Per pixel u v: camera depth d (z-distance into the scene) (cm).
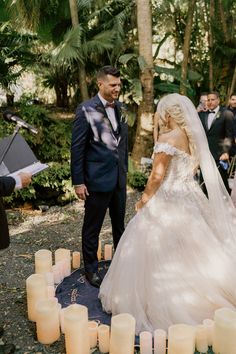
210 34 835
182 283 262
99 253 373
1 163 254
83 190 315
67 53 632
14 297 310
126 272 272
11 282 335
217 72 834
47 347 250
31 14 673
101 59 742
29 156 262
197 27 868
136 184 615
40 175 548
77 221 498
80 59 646
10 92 749
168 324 258
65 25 723
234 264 267
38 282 274
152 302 263
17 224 486
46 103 941
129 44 756
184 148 269
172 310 258
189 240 266
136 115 769
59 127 590
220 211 277
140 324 260
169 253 265
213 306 262
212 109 497
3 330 265
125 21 757
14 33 733
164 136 268
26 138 553
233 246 275
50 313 249
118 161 321
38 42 777
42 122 579
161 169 265
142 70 626
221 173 494
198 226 269
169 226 269
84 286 325
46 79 870
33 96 894
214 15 852
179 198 272
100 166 314
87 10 746
